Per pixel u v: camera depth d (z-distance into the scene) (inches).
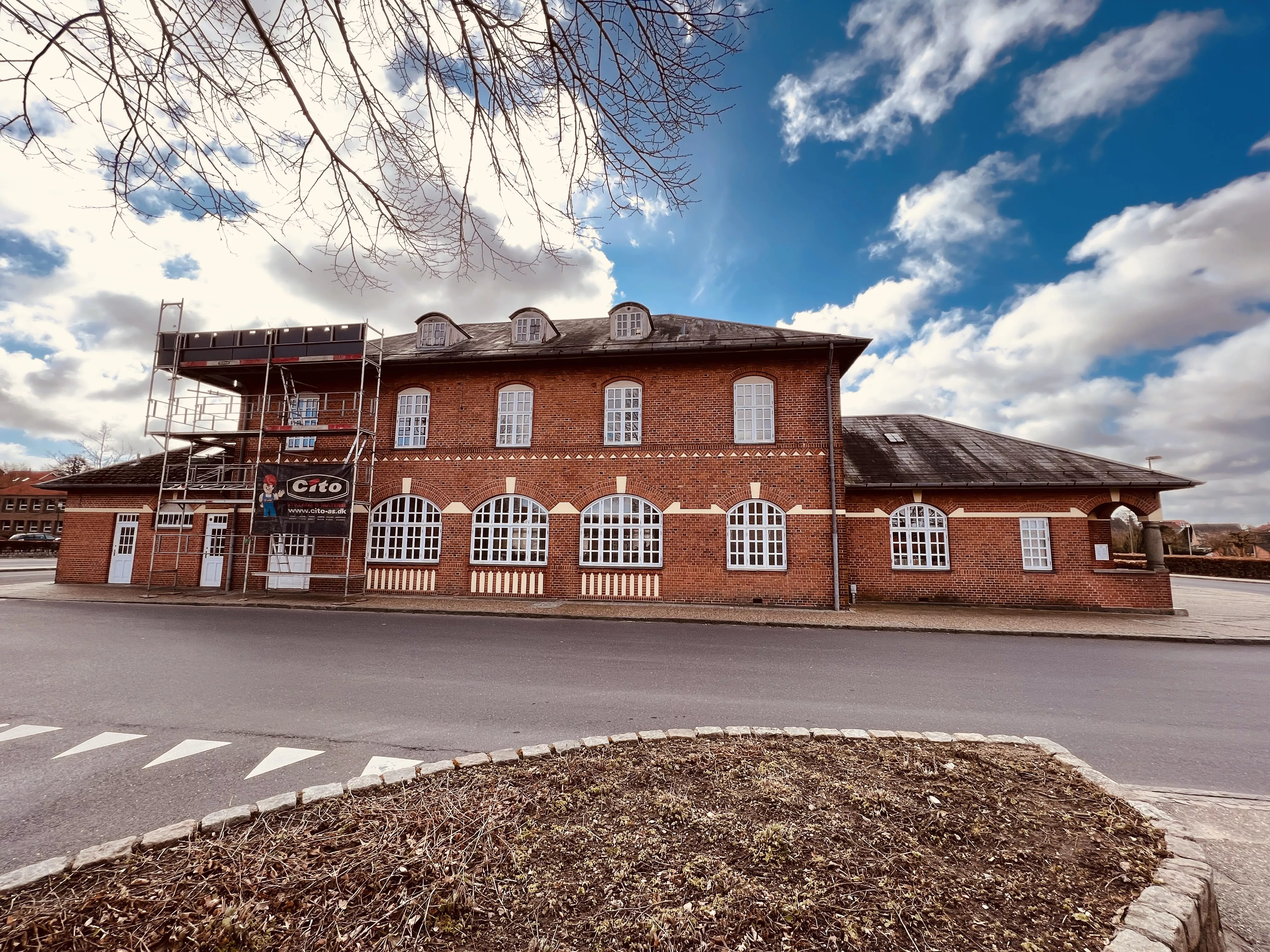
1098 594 642.8
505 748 217.9
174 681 310.3
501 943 96.0
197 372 740.0
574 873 114.0
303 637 441.7
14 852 147.4
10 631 457.4
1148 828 131.5
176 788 183.5
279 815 138.7
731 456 652.1
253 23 132.1
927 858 119.3
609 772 161.5
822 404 649.0
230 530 751.7
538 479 679.1
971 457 730.8
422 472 703.1
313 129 154.0
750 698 289.3
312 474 669.3
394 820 133.3
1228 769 208.4
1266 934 119.5
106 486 803.4
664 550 647.8
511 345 735.7
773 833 127.0
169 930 97.3
